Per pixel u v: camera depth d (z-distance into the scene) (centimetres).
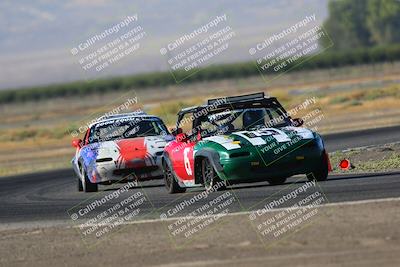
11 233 4519
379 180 5309
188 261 3475
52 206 5869
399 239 3453
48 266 3647
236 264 3356
